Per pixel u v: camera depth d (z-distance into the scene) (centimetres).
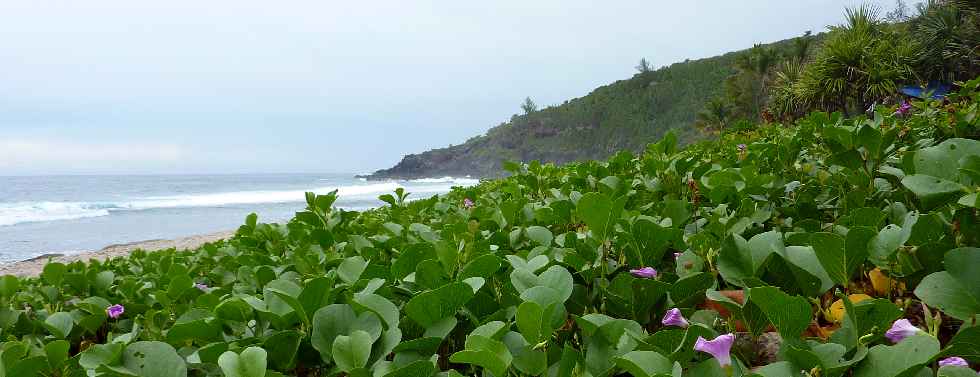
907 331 118
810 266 154
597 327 129
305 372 156
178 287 234
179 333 162
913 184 167
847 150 259
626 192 312
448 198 630
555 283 152
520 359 126
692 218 269
